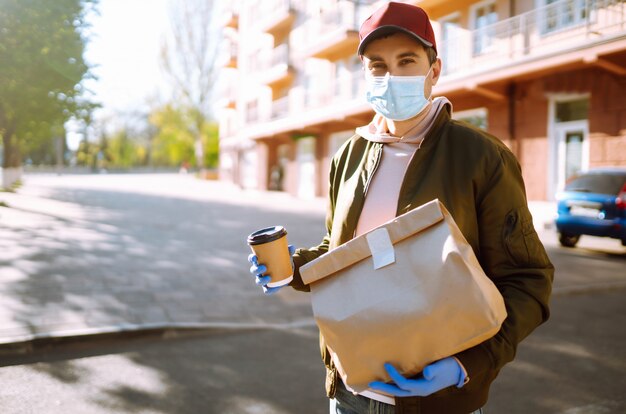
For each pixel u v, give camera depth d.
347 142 1.68
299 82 26.48
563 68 13.02
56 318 4.75
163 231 11.13
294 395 3.46
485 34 15.52
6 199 17.61
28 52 12.82
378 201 1.46
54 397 3.37
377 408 1.40
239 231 11.50
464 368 1.10
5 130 18.41
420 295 1.09
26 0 12.30
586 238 10.67
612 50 11.50
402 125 1.48
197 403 3.32
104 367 3.89
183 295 5.82
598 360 4.09
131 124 70.44
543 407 3.29
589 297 6.16
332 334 1.20
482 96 15.78
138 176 53.62
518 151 14.88
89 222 12.17
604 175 8.87
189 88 43.03
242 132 34.09
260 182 30.41
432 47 1.40
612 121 12.53
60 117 15.26
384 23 1.37
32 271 6.72
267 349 4.34
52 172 60.59
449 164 1.35
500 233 1.30
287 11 26.55
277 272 1.47
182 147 58.62
